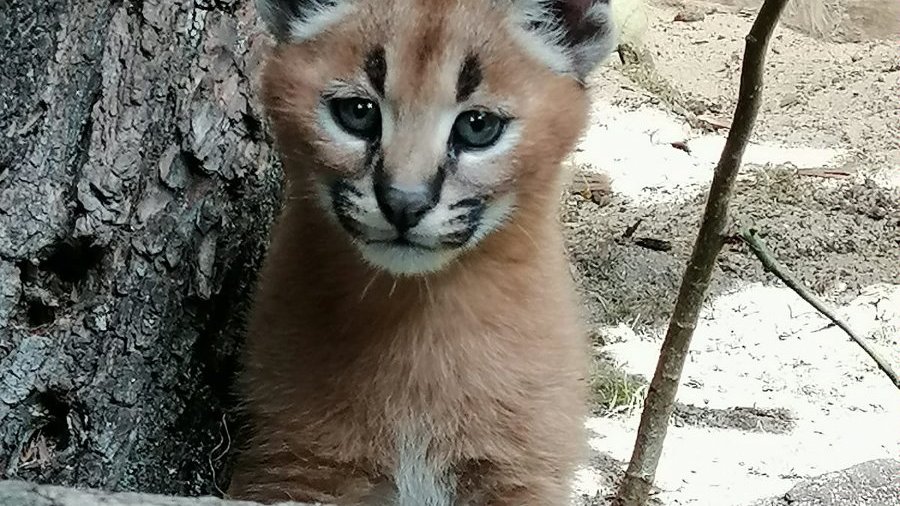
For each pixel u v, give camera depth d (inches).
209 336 21.6
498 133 18.7
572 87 19.4
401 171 18.3
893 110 50.3
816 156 46.4
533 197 19.7
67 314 20.3
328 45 18.8
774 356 32.7
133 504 15.9
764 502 26.5
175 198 20.8
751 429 29.6
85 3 20.1
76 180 20.1
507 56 18.6
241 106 21.4
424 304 19.9
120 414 20.7
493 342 20.3
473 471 21.0
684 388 31.2
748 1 61.5
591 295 35.5
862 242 38.9
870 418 30.1
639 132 47.9
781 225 39.6
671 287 36.1
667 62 54.7
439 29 18.3
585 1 19.5
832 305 35.2
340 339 20.2
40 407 20.5
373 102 18.5
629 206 41.7
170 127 20.7
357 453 20.5
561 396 21.0
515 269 20.2
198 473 21.8
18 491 15.6
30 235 19.9
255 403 20.8
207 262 21.1
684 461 28.2
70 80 20.1
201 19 20.9
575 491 23.0
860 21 58.8
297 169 19.7
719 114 50.4
